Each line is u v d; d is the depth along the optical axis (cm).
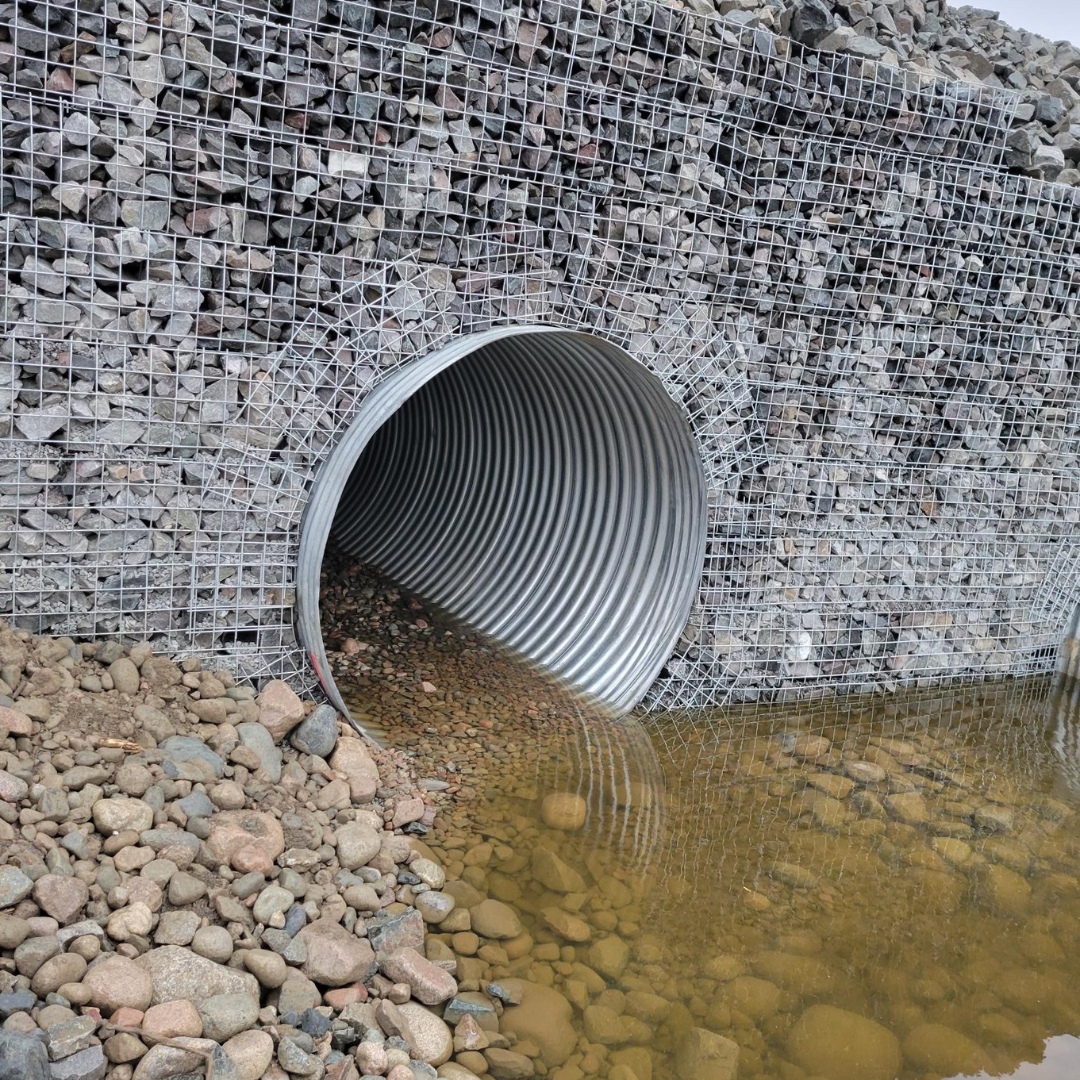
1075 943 433
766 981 385
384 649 659
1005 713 702
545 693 629
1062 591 783
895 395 682
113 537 461
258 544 492
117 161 434
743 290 608
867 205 636
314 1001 328
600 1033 345
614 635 651
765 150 594
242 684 493
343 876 397
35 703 393
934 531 716
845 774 571
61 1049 262
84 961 298
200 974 312
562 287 553
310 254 482
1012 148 677
